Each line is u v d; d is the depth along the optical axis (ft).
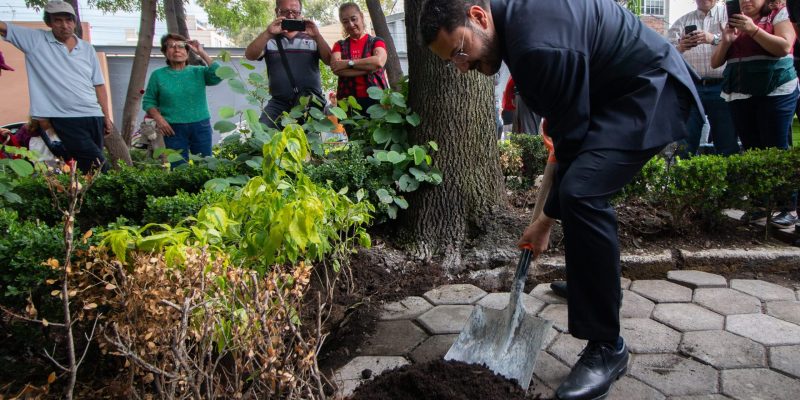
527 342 7.64
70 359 5.41
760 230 13.19
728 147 16.56
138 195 13.53
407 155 12.51
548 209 7.80
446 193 12.69
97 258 6.40
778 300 10.12
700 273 11.42
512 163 17.06
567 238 7.18
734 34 13.85
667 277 11.40
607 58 7.13
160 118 18.25
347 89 16.65
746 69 13.75
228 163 13.99
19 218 12.92
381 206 12.44
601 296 7.23
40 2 28.09
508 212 12.84
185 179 13.47
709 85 16.52
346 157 13.29
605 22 7.12
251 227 7.91
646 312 9.85
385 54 16.58
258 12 43.57
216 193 11.23
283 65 16.42
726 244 12.48
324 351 9.12
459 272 12.04
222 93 38.86
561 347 8.76
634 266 11.78
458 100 12.64
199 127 18.85
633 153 7.08
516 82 7.00
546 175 8.89
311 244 8.67
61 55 16.30
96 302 7.04
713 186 12.34
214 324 5.83
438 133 12.73
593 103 7.48
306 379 6.41
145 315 5.82
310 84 16.66
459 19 6.80
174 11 28.45
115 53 44.91
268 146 8.45
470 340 8.14
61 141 16.81
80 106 16.65
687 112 7.56
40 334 7.70
